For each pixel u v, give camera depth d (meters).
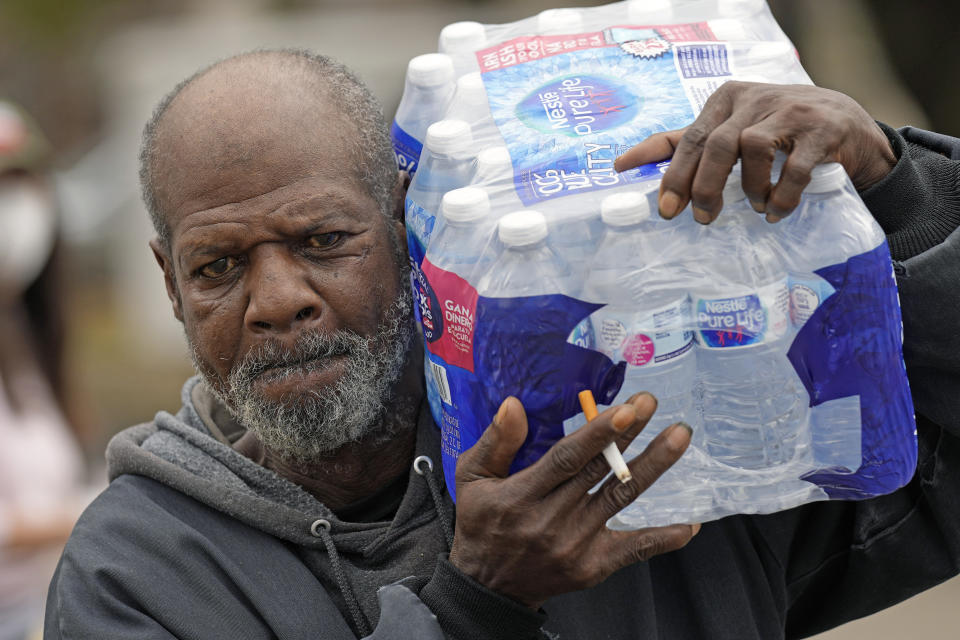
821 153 1.62
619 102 1.80
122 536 1.88
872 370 1.66
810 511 2.11
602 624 1.90
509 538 1.61
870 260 1.64
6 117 3.87
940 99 7.09
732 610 1.96
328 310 1.84
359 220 1.86
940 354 1.83
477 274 1.65
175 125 1.85
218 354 1.87
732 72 1.84
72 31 11.41
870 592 2.14
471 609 1.66
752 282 1.62
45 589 3.47
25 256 3.70
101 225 9.20
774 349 1.64
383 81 9.21
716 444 1.69
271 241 1.81
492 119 1.81
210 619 1.82
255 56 1.92
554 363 1.61
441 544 1.90
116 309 9.30
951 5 6.93
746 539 2.03
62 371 3.75
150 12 10.74
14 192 3.72
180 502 1.94
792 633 2.28
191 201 1.82
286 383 1.82
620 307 1.61
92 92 11.31
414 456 1.96
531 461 1.67
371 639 1.68
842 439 1.70
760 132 1.59
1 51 11.51
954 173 1.86
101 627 1.80
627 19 2.00
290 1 9.84
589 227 1.63
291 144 1.82
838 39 7.02
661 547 1.62
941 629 4.79
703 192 1.59
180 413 2.12
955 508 2.00
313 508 1.93
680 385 1.64
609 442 1.54
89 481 3.78
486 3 9.64
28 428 3.57
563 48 1.89
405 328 1.94
